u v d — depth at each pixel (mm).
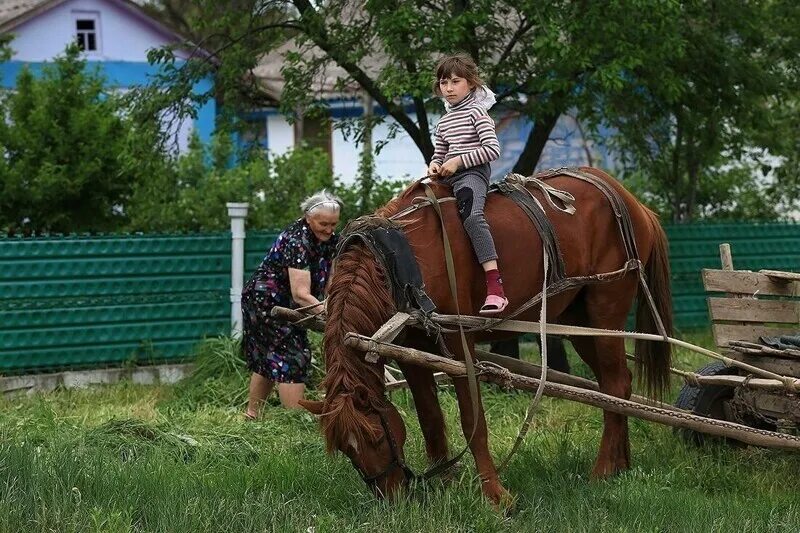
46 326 9703
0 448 5938
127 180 12984
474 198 5918
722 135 12500
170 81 11156
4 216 12609
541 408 8719
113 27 22672
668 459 7090
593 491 6008
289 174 15125
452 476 6113
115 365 9953
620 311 6828
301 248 7680
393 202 6031
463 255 5902
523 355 10961
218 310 10305
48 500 5387
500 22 10445
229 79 11055
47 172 12414
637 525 5555
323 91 11148
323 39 10422
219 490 5805
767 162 16562
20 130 12742
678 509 5781
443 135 6082
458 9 9781
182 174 15727
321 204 7641
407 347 5785
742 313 7004
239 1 11047
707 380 6785
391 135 10844
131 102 11258
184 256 10164
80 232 12781
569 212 6508
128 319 9977
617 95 10734
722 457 7180
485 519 5441
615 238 6781
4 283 9531
